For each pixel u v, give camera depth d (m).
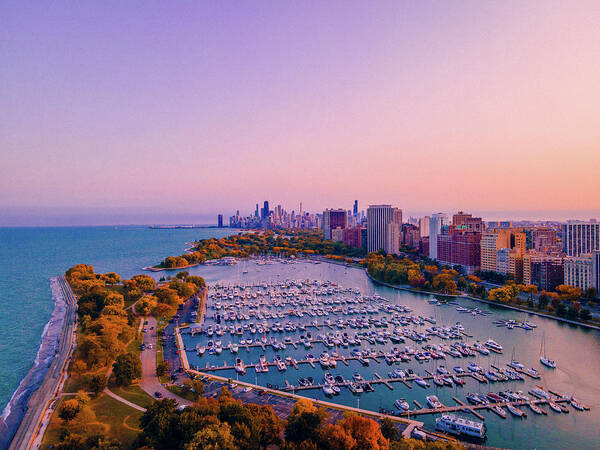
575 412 165.25
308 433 115.56
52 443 126.19
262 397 170.00
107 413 146.00
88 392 164.88
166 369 188.38
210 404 129.12
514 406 170.12
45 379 179.50
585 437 146.75
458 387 189.75
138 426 136.50
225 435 105.31
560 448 140.00
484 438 145.25
